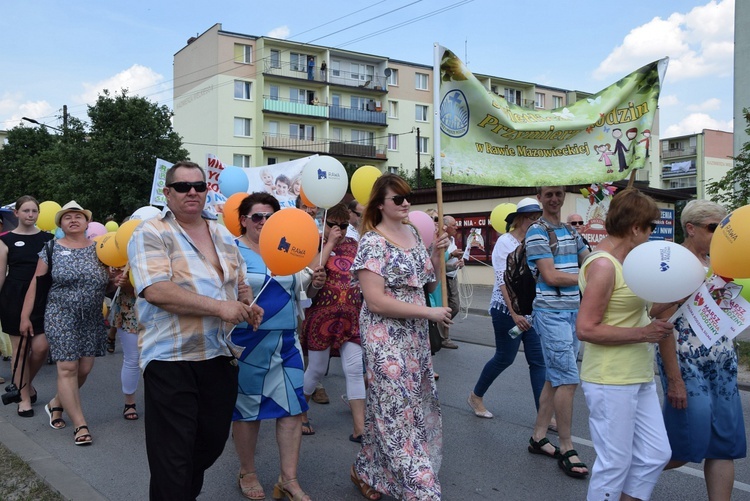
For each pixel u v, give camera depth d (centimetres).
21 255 589
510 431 500
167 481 280
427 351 340
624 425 286
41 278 505
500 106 414
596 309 285
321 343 464
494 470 417
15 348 585
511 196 1927
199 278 298
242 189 712
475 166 412
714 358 298
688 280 260
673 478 406
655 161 6731
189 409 290
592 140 454
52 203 810
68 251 499
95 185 2872
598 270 285
